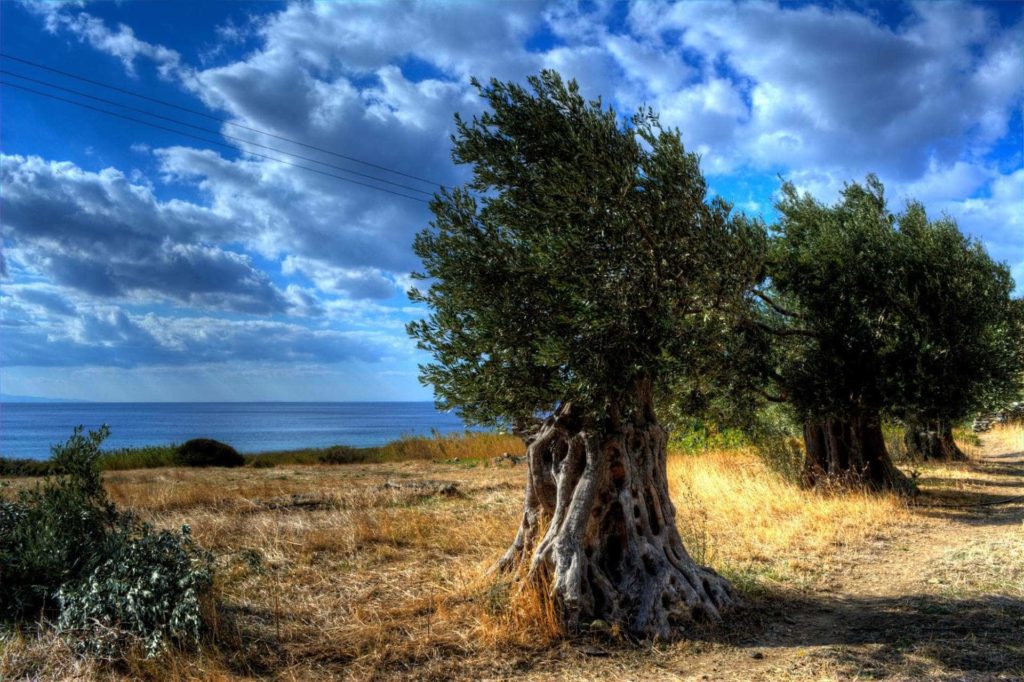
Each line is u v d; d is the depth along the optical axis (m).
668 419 12.49
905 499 13.92
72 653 5.46
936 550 9.90
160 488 14.19
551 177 6.95
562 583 6.43
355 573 8.16
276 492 14.07
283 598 7.15
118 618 5.66
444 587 7.51
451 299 7.27
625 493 7.07
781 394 14.16
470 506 12.63
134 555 6.08
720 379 11.80
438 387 7.02
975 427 35.03
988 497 14.95
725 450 20.73
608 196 6.55
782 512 12.58
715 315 7.66
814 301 14.10
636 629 6.36
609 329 6.40
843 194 16.16
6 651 5.46
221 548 9.17
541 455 7.41
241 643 5.80
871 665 5.57
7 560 6.32
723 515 12.33
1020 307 16.27
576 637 6.21
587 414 6.73
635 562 6.89
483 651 5.86
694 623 6.64
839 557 9.55
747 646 6.21
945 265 13.75
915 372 13.02
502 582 6.97
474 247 7.24
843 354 13.52
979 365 13.59
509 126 7.32
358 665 5.55
